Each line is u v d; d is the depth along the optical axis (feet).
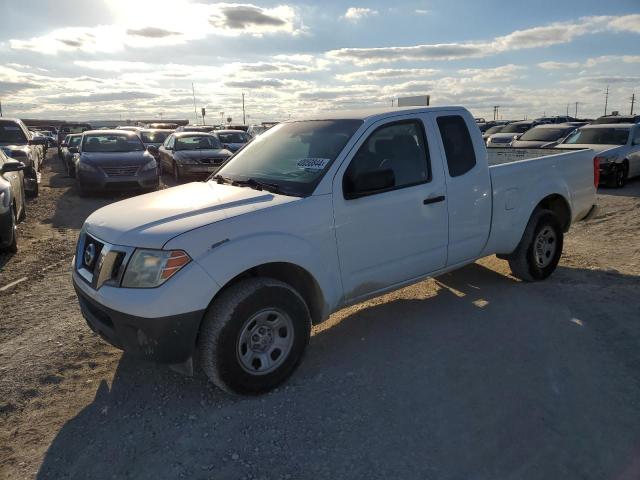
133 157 42.16
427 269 14.26
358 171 12.50
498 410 10.20
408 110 13.93
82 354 13.29
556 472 8.47
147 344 10.03
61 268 21.18
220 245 10.30
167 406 10.82
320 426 9.90
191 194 12.67
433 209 13.85
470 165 14.84
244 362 10.69
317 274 11.66
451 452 9.05
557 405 10.31
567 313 14.69
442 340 13.37
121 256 10.35
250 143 15.75
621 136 44.75
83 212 34.94
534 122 88.58
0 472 8.93
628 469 8.48
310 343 13.58
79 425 10.25
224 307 10.27
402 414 10.19
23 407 10.93
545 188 17.11
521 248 16.89
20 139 45.06
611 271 18.72
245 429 9.89
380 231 12.81
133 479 8.65
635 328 13.53
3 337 14.39
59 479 8.72
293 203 11.44
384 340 13.55
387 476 8.50
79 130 100.89
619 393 10.68
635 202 34.14
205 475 8.68
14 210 25.77
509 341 13.14
